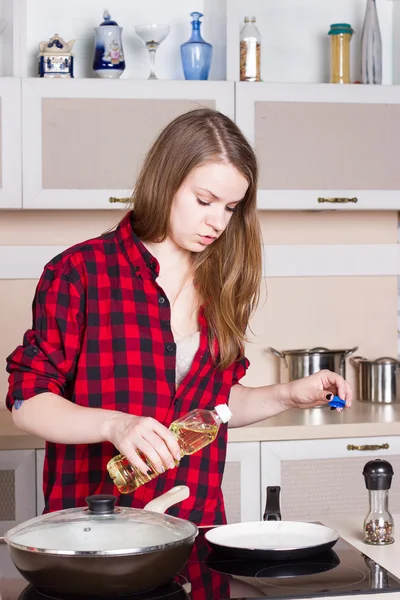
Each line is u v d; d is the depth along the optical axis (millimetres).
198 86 2912
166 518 1170
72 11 3150
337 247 3344
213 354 1674
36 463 2678
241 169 1572
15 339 3164
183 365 1647
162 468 1235
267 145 2961
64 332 1552
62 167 2865
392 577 1181
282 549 1237
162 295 1625
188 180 1571
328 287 3357
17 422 1451
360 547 1360
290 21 3275
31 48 3129
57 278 1575
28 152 2846
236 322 1732
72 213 3191
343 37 3125
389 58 3342
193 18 2998
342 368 3146
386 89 3021
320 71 3297
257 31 3035
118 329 1589
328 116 2992
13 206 2848
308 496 2781
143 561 1053
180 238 1615
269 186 2971
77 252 1609
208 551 1312
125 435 1247
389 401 3236
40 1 3131
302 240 3330
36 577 1077
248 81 2971
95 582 1052
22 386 1477
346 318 3375
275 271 3303
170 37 3203
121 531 1106
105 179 2885
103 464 1577
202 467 1645
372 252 3371
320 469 2785
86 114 2867
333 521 1553
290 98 2963
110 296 1597
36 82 2838
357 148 3016
